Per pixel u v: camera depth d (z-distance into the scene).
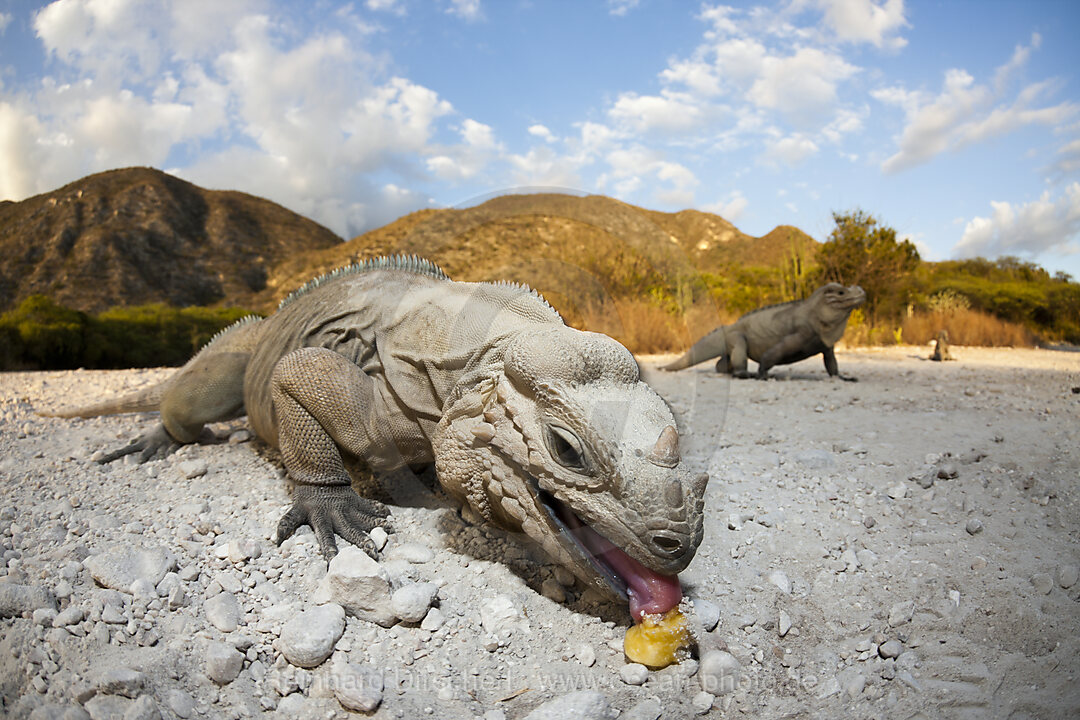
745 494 0.52
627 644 0.32
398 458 0.44
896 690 0.32
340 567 0.35
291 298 0.56
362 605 0.34
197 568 0.37
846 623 0.36
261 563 0.39
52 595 0.33
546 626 0.35
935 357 1.63
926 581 0.39
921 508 0.49
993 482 0.54
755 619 0.36
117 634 0.31
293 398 0.43
